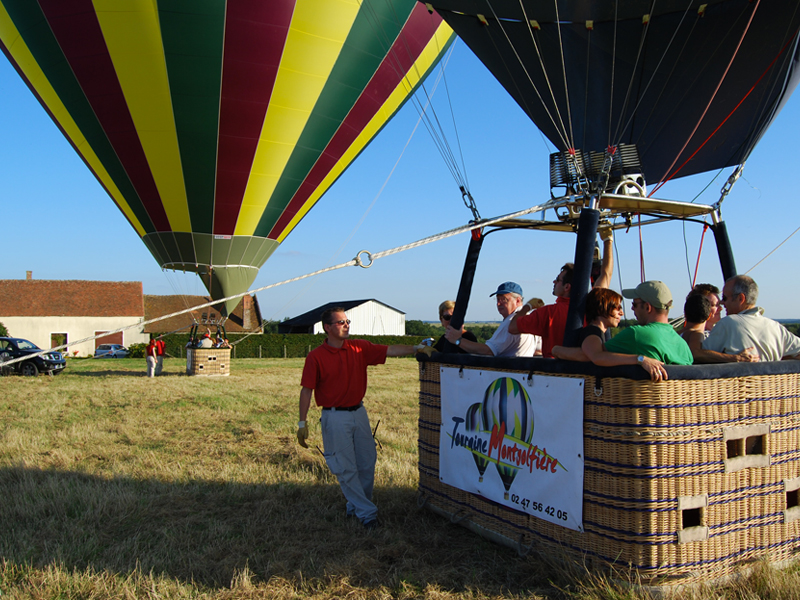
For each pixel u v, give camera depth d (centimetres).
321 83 1371
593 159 389
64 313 4228
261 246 1638
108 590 324
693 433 297
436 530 405
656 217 443
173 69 1280
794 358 358
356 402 438
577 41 465
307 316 5056
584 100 493
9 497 484
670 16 439
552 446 335
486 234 445
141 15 1220
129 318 4362
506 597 309
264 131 1398
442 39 1458
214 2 1223
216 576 341
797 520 331
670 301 328
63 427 834
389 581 329
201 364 1802
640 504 292
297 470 574
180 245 1583
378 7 1315
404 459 607
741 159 452
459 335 436
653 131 494
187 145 1393
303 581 329
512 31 465
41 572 344
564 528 327
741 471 312
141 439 742
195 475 553
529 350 424
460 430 410
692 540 296
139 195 1506
